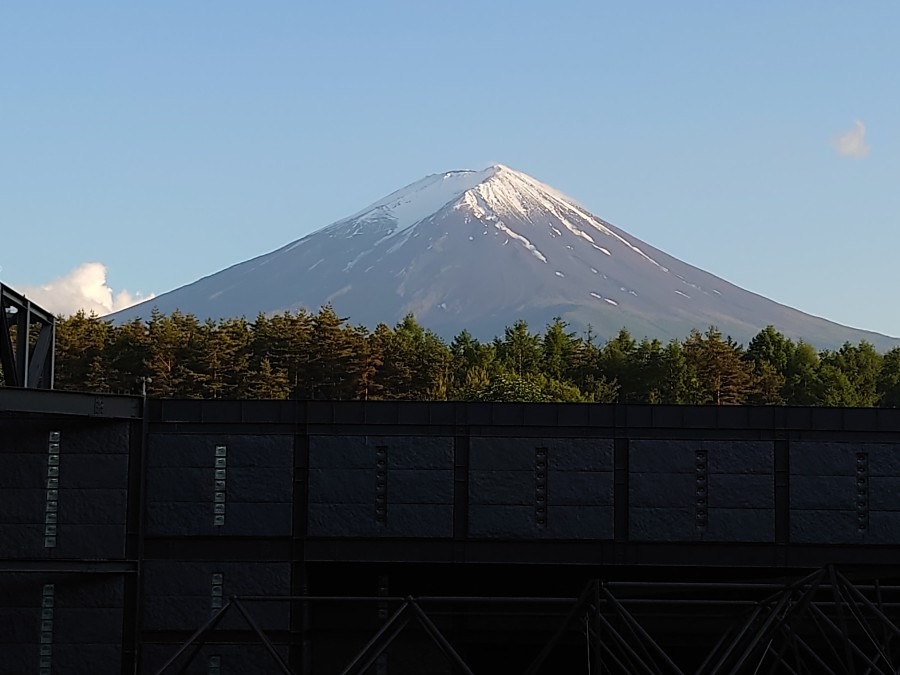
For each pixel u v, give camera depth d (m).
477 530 47.06
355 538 47.12
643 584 35.56
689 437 47.66
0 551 46.41
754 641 34.91
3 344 44.47
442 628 50.97
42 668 46.16
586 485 47.38
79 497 46.84
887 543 47.44
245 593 46.91
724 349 178.12
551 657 53.84
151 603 46.69
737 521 47.38
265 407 47.62
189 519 47.06
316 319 162.00
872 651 51.06
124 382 155.88
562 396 151.25
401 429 47.56
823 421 47.94
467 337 195.62
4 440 46.81
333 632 50.00
